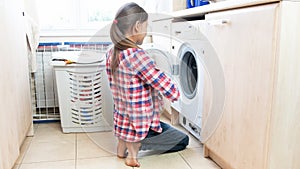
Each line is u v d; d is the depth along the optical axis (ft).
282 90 3.62
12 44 5.30
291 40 3.53
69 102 6.83
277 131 3.72
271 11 3.54
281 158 3.83
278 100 3.64
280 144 3.78
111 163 5.47
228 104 4.63
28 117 6.48
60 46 7.97
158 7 8.38
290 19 3.47
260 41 3.77
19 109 5.62
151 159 5.62
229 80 4.56
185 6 7.91
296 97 3.70
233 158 4.56
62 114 6.92
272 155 3.78
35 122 7.85
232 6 4.28
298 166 3.92
